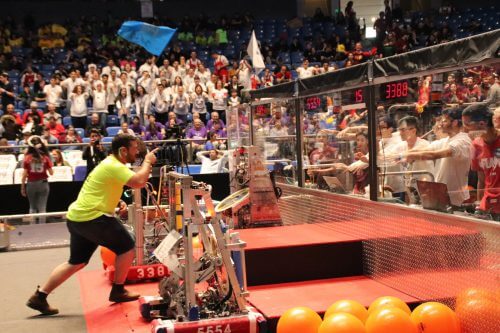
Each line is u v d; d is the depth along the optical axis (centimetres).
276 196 773
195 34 2383
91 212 593
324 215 735
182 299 530
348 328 421
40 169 1116
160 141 1312
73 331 554
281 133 869
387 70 583
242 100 1046
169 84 1725
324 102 728
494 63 457
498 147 461
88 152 1227
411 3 2644
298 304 544
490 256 461
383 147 602
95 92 1638
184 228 504
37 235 1055
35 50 2152
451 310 471
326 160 731
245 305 500
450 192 512
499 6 2527
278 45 2312
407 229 565
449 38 2267
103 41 2256
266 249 614
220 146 1368
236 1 2692
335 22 2538
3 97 1711
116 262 615
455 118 504
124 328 549
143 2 2556
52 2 2527
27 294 703
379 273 613
